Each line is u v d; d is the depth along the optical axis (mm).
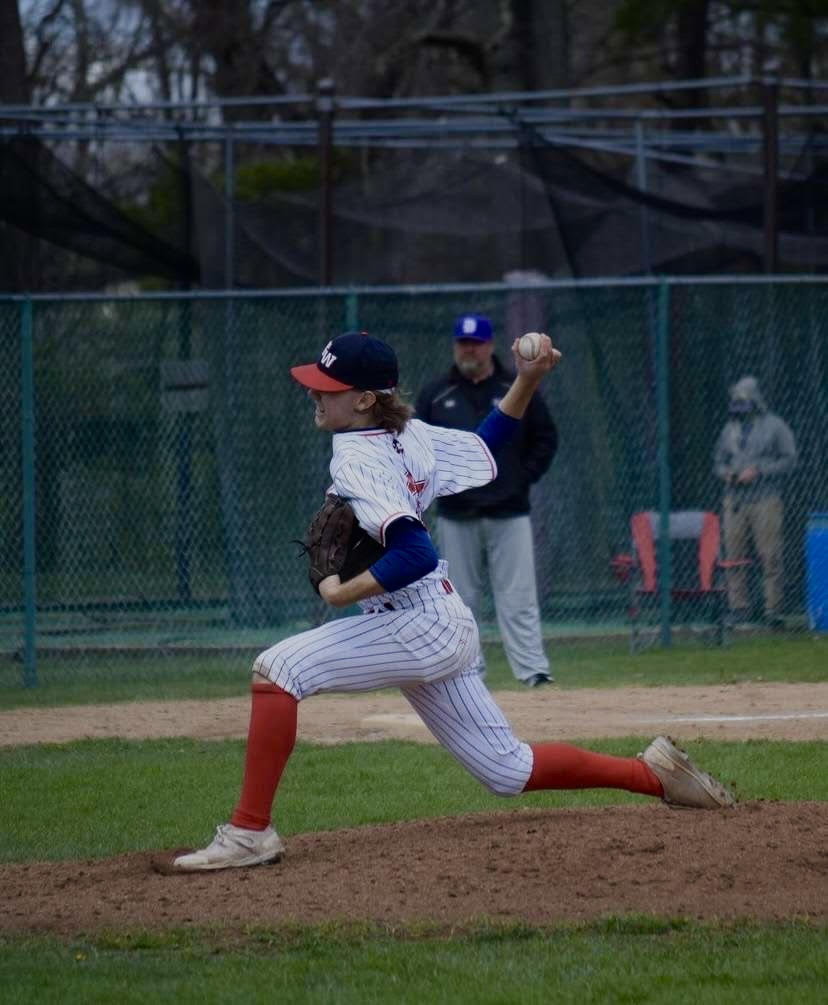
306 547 17516
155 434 43625
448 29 85312
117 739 30031
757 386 43938
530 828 19719
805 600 43875
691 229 47844
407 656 17578
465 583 35750
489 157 57500
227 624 43250
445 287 39781
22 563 41250
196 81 88000
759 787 23344
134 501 43344
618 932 15922
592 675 37438
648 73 92438
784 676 36312
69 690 37531
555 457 44562
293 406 43719
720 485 44156
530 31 76250
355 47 85938
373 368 17484
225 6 86625
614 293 45031
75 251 46125
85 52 86438
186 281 48281
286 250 49344
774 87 44250
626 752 26328
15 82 68562
